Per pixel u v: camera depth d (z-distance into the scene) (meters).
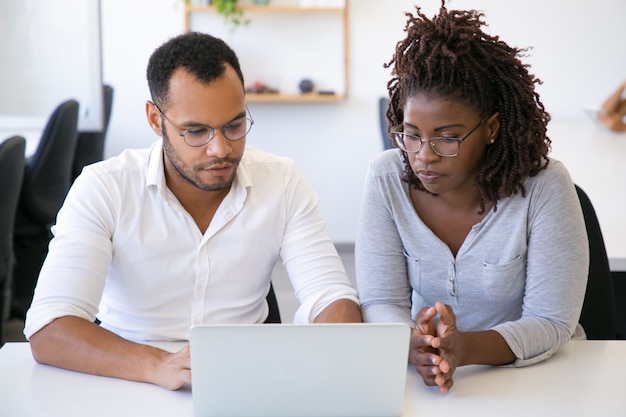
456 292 1.64
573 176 3.12
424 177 1.50
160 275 1.68
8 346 1.58
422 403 1.33
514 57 1.50
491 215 1.58
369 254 1.67
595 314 1.80
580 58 4.99
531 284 1.57
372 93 5.06
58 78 4.07
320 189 5.18
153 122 1.62
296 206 1.76
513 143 1.51
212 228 1.69
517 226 1.57
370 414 1.27
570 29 4.96
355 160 5.14
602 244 1.80
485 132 1.50
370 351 1.24
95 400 1.33
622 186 2.95
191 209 1.69
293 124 5.11
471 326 1.67
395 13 4.97
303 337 1.22
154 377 1.38
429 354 1.38
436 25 1.47
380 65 5.03
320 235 1.77
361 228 1.69
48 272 1.56
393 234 1.67
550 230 1.55
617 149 3.64
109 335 1.47
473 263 1.61
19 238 3.62
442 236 1.63
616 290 2.45
